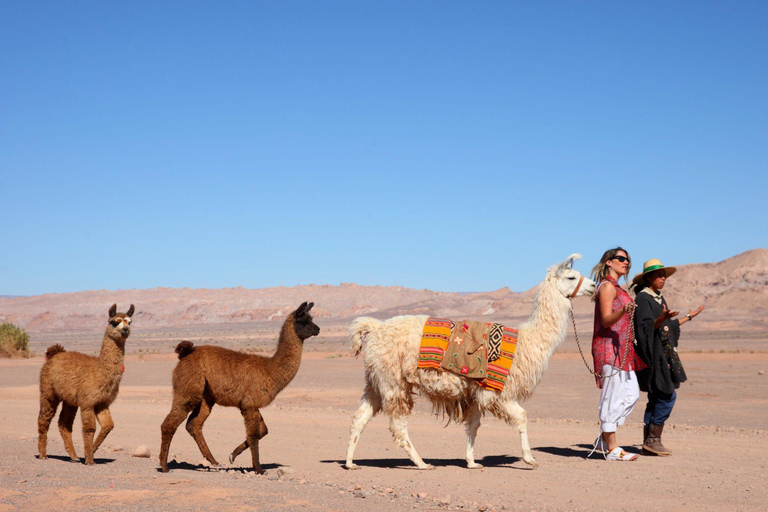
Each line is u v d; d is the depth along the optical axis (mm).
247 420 9062
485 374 9312
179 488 7074
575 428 14797
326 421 15938
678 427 14789
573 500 7562
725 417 17719
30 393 24234
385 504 6852
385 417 17297
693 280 179625
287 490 7266
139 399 22141
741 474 9102
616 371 10320
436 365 9328
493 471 9461
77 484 7242
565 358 45156
